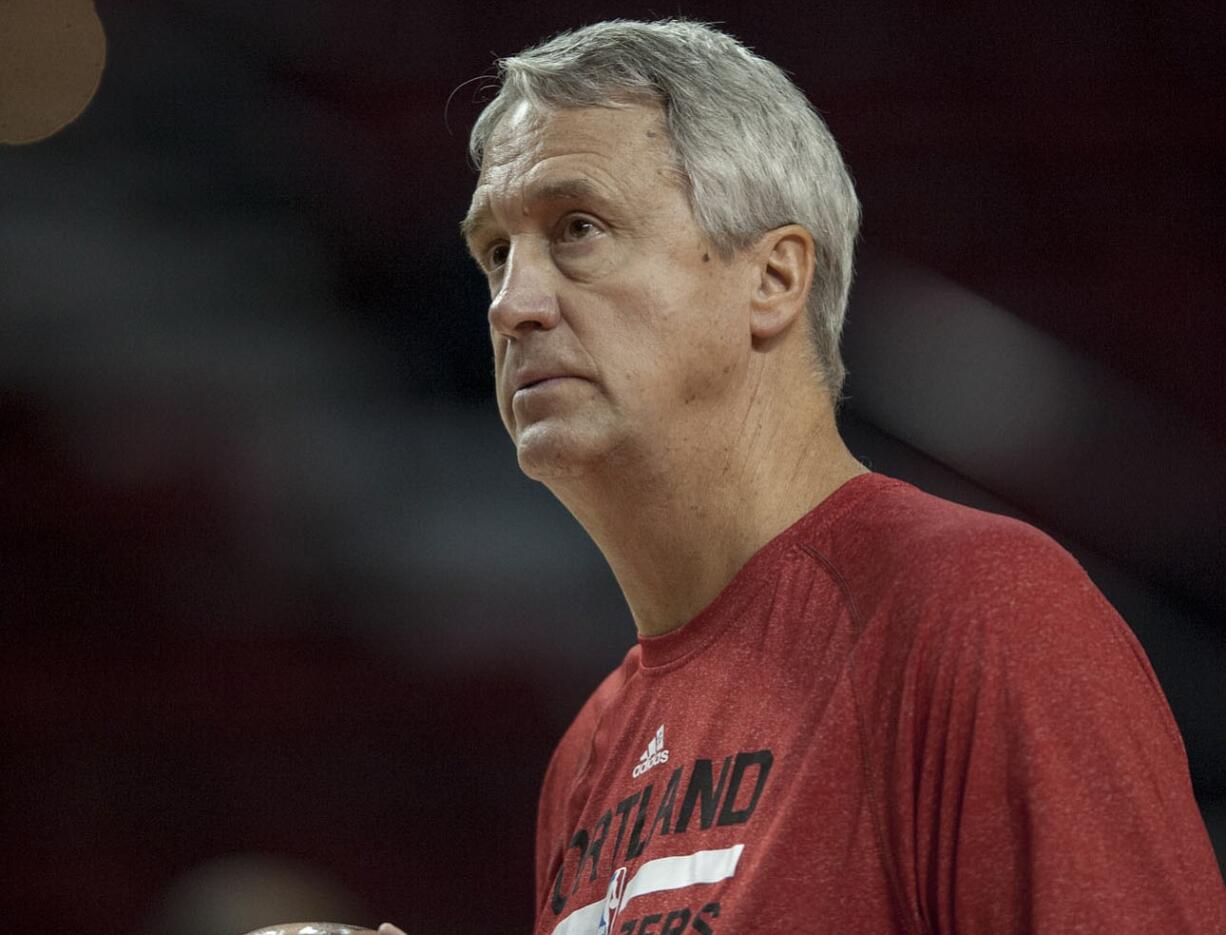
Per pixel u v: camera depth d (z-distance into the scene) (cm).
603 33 613
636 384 571
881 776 488
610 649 2123
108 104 2622
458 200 2548
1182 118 2486
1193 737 2134
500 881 2058
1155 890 445
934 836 474
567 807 642
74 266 2488
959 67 2530
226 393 2345
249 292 2488
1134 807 454
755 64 619
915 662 488
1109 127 2498
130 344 2397
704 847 516
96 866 2072
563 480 590
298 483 2286
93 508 2252
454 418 2405
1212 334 2430
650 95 591
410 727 2122
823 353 616
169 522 2248
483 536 2230
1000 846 461
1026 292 2464
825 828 489
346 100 2597
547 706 2111
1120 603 2252
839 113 2545
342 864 2073
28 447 2286
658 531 596
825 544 559
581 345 575
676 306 574
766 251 594
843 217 628
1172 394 2414
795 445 598
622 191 578
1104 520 2281
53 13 1345
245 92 2614
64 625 2180
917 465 2289
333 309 2500
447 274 2522
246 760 2123
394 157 2564
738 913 486
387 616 2177
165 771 2109
